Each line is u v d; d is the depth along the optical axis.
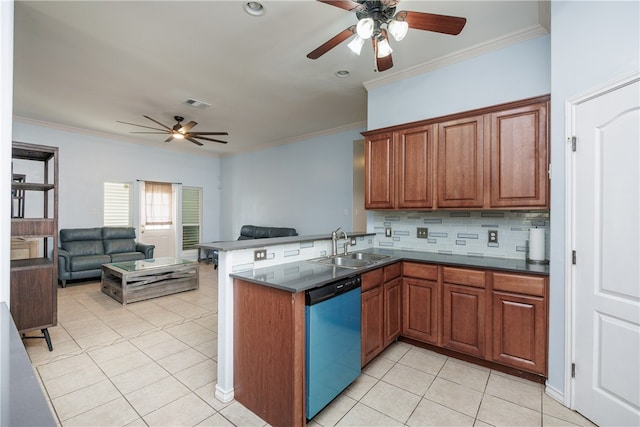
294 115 4.85
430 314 2.65
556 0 2.03
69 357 2.59
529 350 2.20
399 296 2.81
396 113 3.33
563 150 1.99
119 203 6.31
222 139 6.49
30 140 5.21
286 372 1.73
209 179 7.89
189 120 5.10
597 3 1.75
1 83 1.83
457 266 2.52
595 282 1.78
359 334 2.18
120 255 5.40
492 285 2.35
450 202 2.79
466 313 2.47
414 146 3.01
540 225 2.64
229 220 7.87
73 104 4.34
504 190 2.51
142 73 3.37
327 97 4.06
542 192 2.35
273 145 6.78
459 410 1.92
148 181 6.70
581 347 1.87
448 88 2.97
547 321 2.13
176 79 3.52
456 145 2.76
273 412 1.80
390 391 2.13
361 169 5.52
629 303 1.60
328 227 5.75
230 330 2.04
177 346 2.82
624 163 1.62
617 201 1.66
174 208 7.16
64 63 3.15
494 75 2.71
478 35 2.59
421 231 3.30
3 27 1.83
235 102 4.27
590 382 1.81
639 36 1.54
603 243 1.73
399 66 3.13
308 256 2.67
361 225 5.46
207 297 4.40
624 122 1.61
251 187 7.30
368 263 2.50
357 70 3.27
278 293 1.77
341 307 1.99
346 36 2.07
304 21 2.46
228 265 2.04
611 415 1.68
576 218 1.90
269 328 1.82
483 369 2.41
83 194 5.80
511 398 2.04
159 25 2.52
